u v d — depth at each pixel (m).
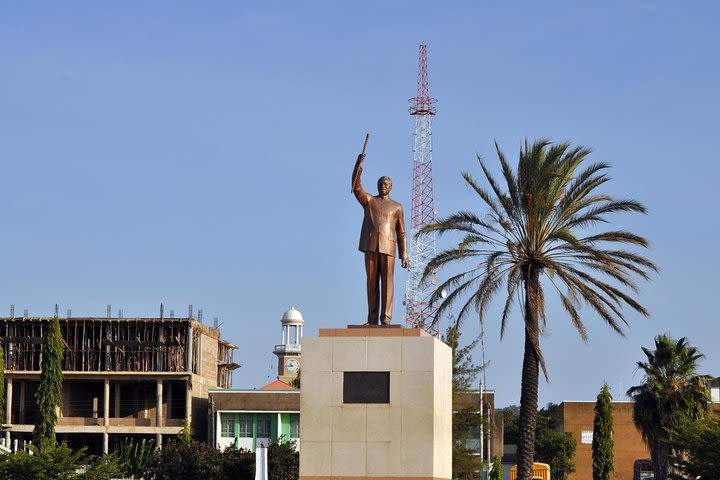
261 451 52.78
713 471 70.25
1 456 77.00
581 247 62.09
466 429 88.62
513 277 63.47
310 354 38.78
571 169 63.84
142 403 134.00
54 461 77.69
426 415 38.12
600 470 102.56
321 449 38.34
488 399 105.06
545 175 62.31
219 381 145.75
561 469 141.75
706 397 87.25
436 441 38.50
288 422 126.31
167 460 94.56
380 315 39.97
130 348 132.50
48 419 108.00
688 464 72.44
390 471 38.00
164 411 133.12
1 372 113.56
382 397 38.44
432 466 37.88
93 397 134.50
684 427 75.00
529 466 64.31
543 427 146.62
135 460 105.31
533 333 64.38
